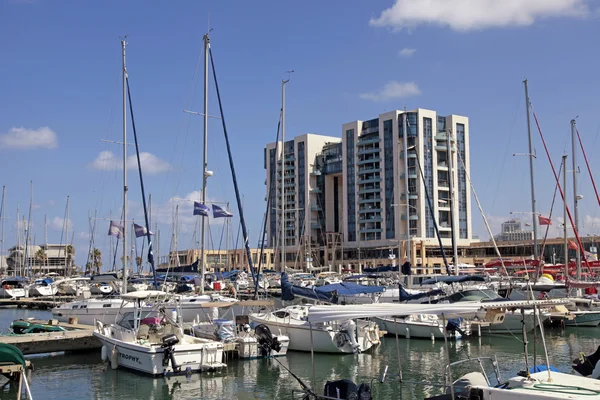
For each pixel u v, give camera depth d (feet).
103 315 122.93
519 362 84.84
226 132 133.49
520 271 161.79
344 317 43.57
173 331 82.69
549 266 171.83
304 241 391.04
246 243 136.36
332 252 404.98
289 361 86.74
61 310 126.82
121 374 79.51
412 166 370.94
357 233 406.21
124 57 131.13
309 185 442.91
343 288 101.14
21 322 114.32
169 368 77.00
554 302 46.91
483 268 190.60
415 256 352.08
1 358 59.41
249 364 84.74
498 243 339.98
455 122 387.75
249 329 91.81
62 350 94.99
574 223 154.81
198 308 118.11
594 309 125.70
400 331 108.47
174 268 152.66
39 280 242.37
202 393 69.92
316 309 44.93
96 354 94.53
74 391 71.00
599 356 60.34
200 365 78.89
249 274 242.17
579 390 37.83
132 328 85.97
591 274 152.87
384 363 85.46
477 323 107.24
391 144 388.78
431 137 379.14
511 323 107.65
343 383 50.19
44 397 68.33
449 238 374.84
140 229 144.77
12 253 356.38
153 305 92.12
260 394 68.95
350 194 418.31
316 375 77.97
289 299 99.40
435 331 104.58
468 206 387.55
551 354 91.91
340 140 470.80
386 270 172.24
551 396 36.27
